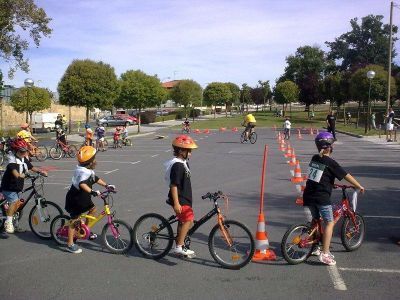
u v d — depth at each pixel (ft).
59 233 21.91
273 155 66.03
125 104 139.44
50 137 117.70
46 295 16.55
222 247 19.77
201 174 46.91
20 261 20.34
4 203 24.81
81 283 17.67
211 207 30.83
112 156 68.80
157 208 30.83
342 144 82.58
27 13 70.90
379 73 129.70
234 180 42.86
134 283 17.63
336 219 20.49
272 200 33.35
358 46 274.57
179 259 20.40
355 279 17.90
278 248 21.90
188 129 128.06
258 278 18.07
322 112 238.07
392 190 37.01
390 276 18.24
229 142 92.58
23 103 147.54
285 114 222.07
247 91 333.62
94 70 114.11
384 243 22.59
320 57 295.28
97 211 29.66
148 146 87.25
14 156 24.00
